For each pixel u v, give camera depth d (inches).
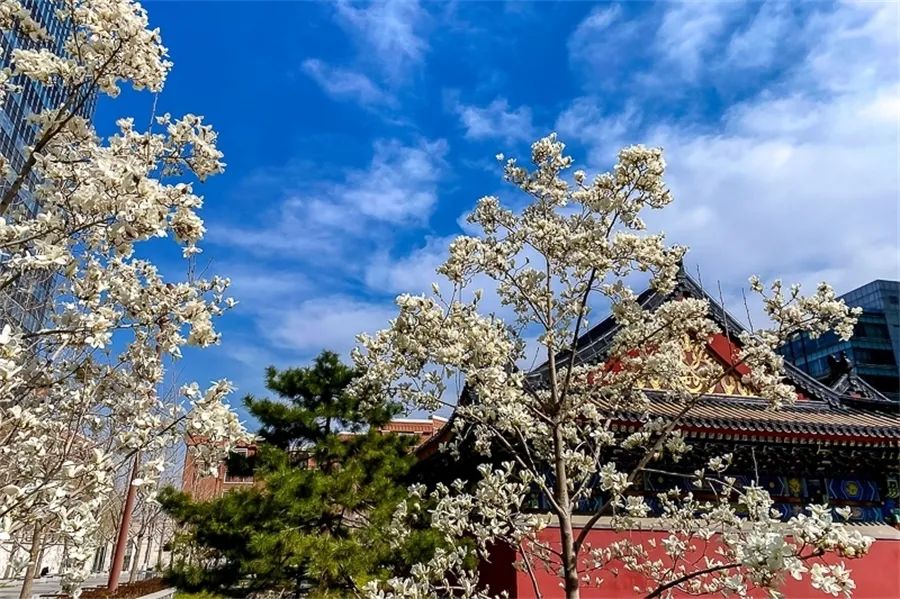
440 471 608.7
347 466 520.4
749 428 502.6
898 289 2925.7
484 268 335.3
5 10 232.8
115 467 233.8
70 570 225.9
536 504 485.7
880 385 2682.1
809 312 291.0
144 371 268.7
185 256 227.6
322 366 596.7
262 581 496.7
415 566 292.2
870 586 508.1
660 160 295.0
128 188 203.9
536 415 340.8
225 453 251.0
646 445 390.6
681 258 316.2
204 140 248.2
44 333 218.5
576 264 330.0
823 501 564.7
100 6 221.9
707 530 289.9
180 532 607.5
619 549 339.6
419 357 310.0
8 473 246.5
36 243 213.8
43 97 265.4
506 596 306.5
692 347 574.6
